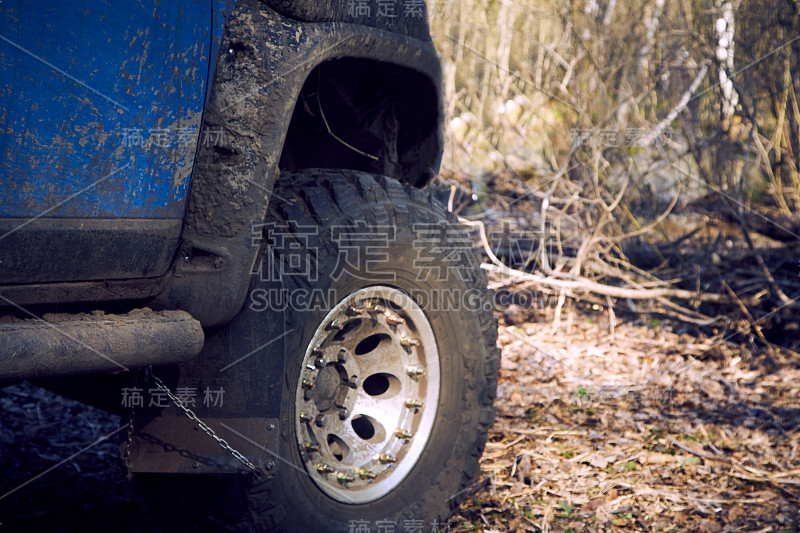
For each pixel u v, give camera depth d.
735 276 6.25
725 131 6.36
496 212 7.02
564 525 2.84
